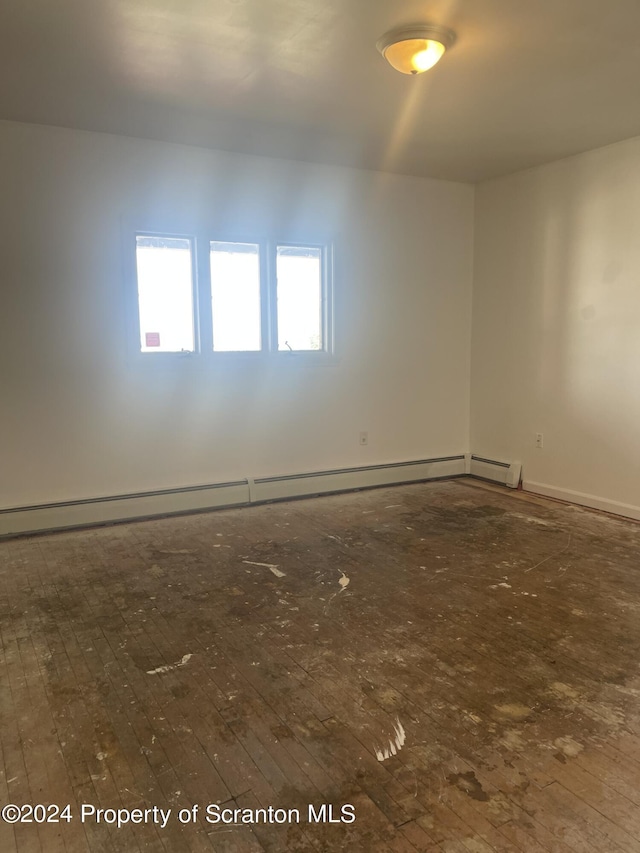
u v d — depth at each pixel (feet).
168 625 7.91
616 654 7.11
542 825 4.62
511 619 8.01
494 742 5.59
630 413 12.43
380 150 12.75
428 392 16.06
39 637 7.62
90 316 11.80
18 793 5.02
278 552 10.61
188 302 12.94
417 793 4.97
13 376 11.28
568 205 13.37
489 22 7.49
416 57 7.84
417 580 9.32
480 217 15.81
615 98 9.93
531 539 11.23
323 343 14.66
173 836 4.58
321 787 5.05
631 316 12.23
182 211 12.44
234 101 9.96
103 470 12.26
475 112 10.52
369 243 14.66
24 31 7.59
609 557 10.25
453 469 16.58
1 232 10.92
